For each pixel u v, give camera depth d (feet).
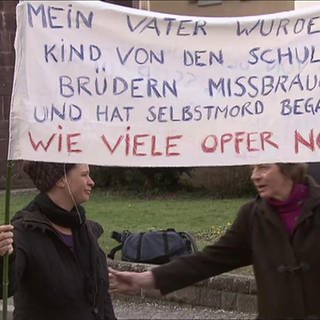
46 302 13.89
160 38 13.21
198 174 57.26
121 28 13.17
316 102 12.97
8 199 13.41
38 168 14.21
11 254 13.51
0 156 58.08
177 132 13.14
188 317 27.14
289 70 13.12
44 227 13.96
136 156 13.11
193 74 13.24
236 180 55.01
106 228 41.22
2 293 13.48
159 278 12.66
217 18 13.24
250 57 13.21
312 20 13.08
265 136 13.02
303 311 11.60
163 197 57.41
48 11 13.06
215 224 41.73
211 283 28.07
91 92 13.14
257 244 12.04
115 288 12.92
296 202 11.87
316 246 11.60
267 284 11.87
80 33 13.14
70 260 14.16
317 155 12.85
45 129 13.00
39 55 13.05
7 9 64.59
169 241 30.42
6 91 62.59
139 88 13.16
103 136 13.10
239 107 13.12
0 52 63.77
